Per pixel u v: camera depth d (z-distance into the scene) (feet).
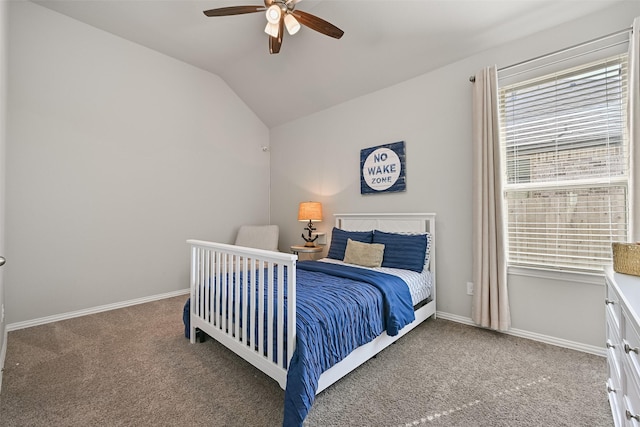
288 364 4.79
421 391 5.49
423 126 9.83
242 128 14.73
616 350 4.11
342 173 12.44
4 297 8.07
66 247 9.54
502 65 8.16
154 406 5.08
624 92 6.50
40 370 6.23
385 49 9.46
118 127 10.69
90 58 10.07
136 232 11.10
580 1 6.69
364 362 6.42
